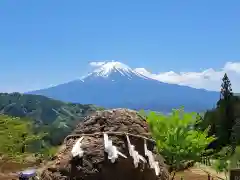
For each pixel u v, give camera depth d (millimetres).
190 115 12633
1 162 30750
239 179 14820
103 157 4965
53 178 4855
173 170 12672
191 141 12422
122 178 5004
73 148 4984
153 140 5598
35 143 33938
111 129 5281
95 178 4855
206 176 22781
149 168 5281
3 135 30406
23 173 16719
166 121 12414
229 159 26234
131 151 5137
